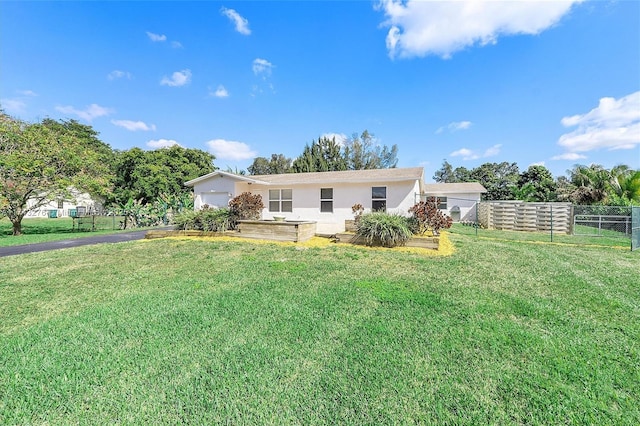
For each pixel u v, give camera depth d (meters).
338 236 9.28
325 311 3.65
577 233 13.43
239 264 6.28
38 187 13.12
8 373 2.35
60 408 1.98
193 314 3.55
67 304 3.95
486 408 2.00
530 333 3.09
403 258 6.88
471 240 10.34
